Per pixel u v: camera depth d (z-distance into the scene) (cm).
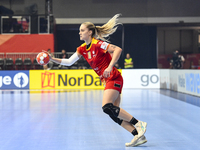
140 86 2414
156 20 3556
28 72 2431
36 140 689
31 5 3309
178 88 2091
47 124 894
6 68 2728
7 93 2042
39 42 2958
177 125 867
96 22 3506
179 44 4425
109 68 546
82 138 706
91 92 2064
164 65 4259
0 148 618
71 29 3744
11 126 866
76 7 3494
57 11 3491
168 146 625
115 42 3750
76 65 2741
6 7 3284
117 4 3516
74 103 1430
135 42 3681
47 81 2428
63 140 687
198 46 4419
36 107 1295
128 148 609
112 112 581
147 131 785
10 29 3008
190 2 3553
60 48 3806
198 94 1717
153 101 1494
